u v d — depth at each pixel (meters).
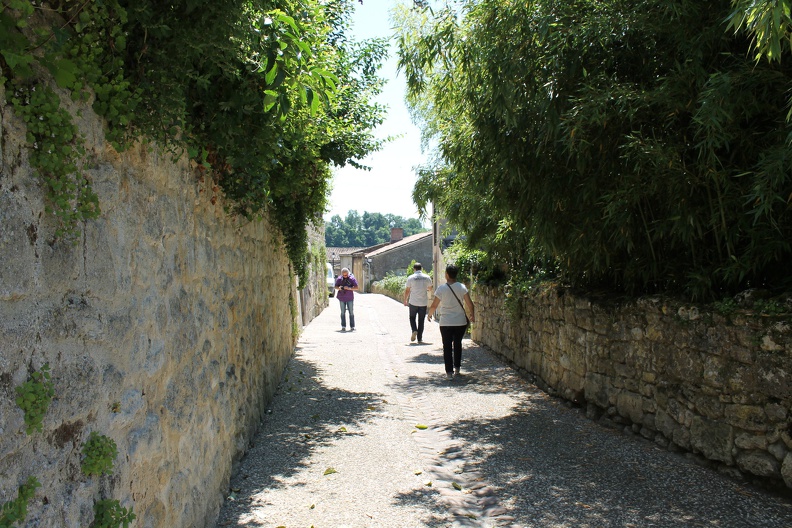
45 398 1.76
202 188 3.90
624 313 5.73
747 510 3.79
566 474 4.63
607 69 5.07
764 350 4.00
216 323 4.27
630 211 5.06
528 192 5.91
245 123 4.02
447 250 16.38
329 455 5.25
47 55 1.89
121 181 2.49
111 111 2.30
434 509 4.04
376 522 3.83
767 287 4.60
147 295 2.77
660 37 4.73
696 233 4.69
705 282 4.67
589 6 4.91
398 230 56.69
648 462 4.79
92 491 2.14
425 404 7.20
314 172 7.74
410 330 16.00
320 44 4.11
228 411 4.60
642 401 5.46
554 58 4.96
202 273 3.87
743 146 4.31
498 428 6.05
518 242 8.49
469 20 5.59
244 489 4.44
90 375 2.13
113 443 2.22
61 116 1.91
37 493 1.77
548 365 7.74
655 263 5.31
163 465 2.93
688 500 4.00
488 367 9.77
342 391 8.02
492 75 5.24
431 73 6.33
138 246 2.66
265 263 7.45
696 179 4.44
